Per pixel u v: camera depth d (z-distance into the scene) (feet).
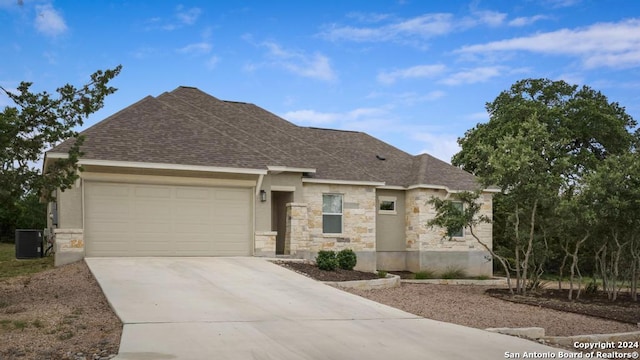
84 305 37.55
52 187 39.50
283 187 70.49
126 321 32.35
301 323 33.91
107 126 62.34
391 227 82.02
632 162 56.75
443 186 80.43
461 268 80.89
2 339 28.50
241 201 65.62
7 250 104.27
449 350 28.50
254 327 32.27
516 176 55.21
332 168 76.89
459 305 48.29
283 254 72.13
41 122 38.88
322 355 26.76
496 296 56.80
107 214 59.36
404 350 28.27
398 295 51.96
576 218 54.49
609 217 55.72
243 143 71.10
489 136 110.73
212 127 73.36
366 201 77.20
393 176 83.92
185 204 62.80
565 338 34.63
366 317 36.76
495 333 33.37
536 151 57.88
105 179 59.11
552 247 64.90
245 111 87.97
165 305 37.24
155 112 67.56
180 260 58.23
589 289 63.72
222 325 32.40
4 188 37.11
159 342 28.07
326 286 48.08
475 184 82.38
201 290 43.24
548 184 55.72
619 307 52.70
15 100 38.40
